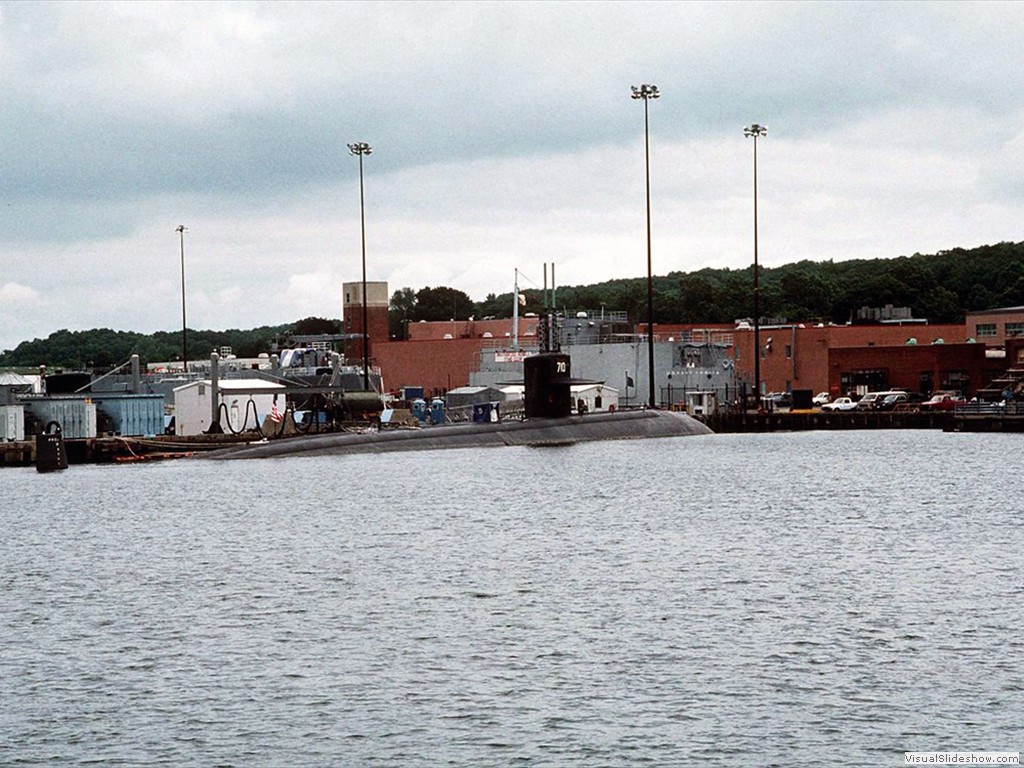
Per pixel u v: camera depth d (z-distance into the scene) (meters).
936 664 54.41
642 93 192.12
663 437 196.38
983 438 197.12
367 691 52.38
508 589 70.94
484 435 176.00
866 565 77.00
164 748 46.69
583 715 49.03
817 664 54.69
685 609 65.06
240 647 59.44
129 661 57.47
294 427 181.88
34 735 48.12
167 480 138.25
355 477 136.50
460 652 57.69
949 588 69.44
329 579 75.31
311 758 45.53
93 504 117.44
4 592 74.19
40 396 177.00
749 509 106.31
